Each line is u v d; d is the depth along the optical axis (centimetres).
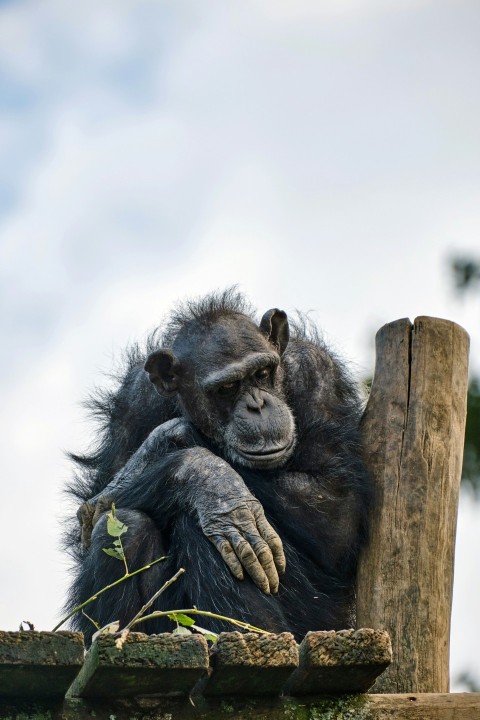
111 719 996
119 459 1823
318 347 1794
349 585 1551
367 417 1527
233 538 1409
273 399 1627
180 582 1492
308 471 1581
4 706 969
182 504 1492
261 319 1720
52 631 938
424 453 1438
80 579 1555
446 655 1366
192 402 1656
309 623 1508
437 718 1070
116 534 1353
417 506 1417
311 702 1061
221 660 991
